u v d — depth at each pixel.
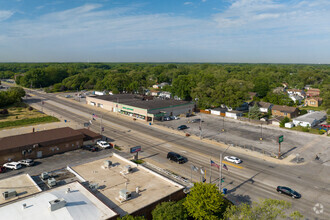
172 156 52.94
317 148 62.59
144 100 114.06
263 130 80.31
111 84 158.12
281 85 191.00
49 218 24.55
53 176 37.72
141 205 29.59
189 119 95.25
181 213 27.55
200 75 135.88
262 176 45.94
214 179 44.16
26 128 79.00
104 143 61.69
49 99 141.25
